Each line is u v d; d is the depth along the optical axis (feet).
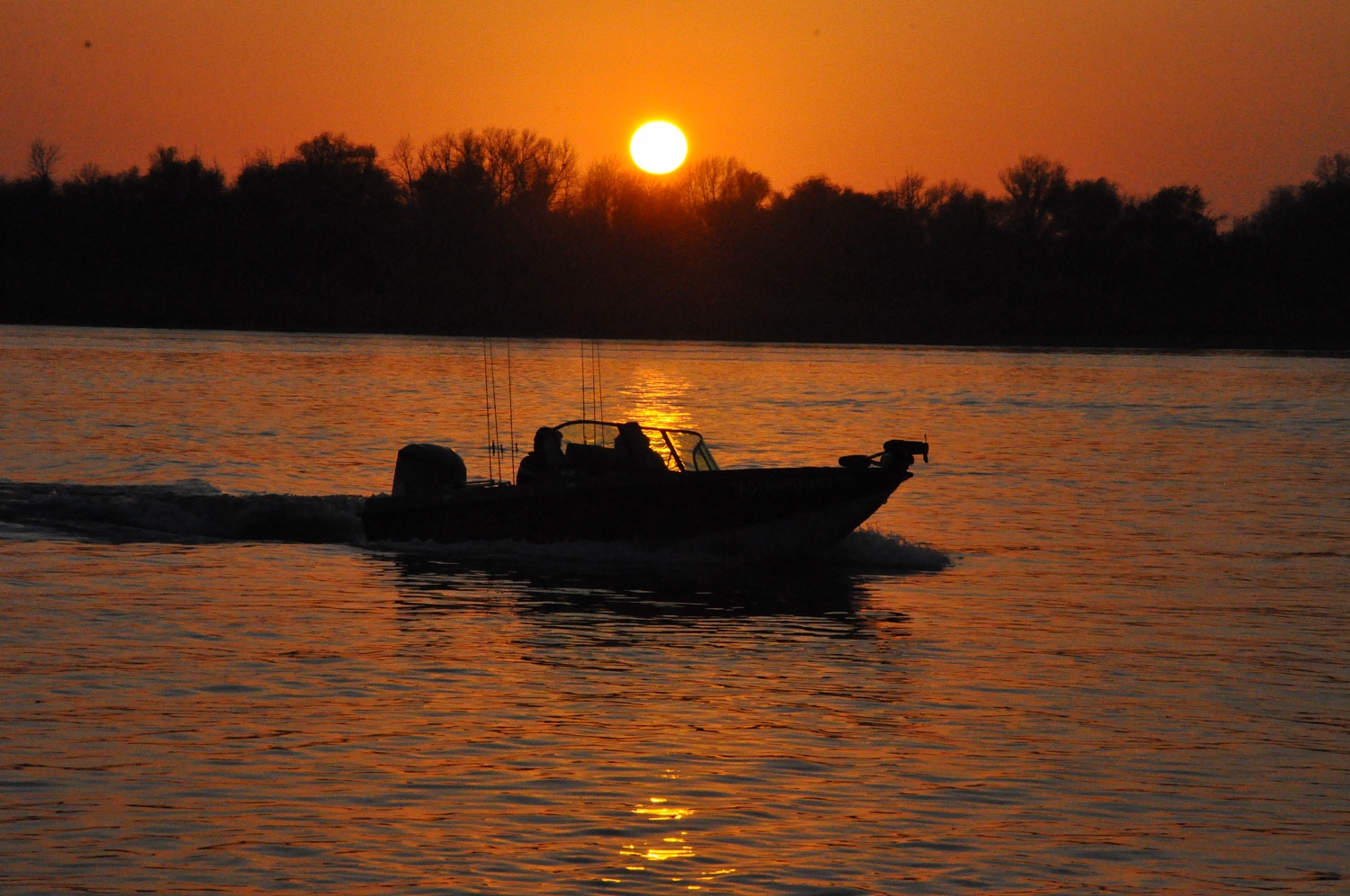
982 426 530.27
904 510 314.96
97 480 330.34
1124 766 139.54
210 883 109.70
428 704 154.40
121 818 121.29
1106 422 558.56
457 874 112.06
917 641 188.85
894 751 142.31
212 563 232.12
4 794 125.70
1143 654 183.21
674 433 252.21
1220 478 383.65
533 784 130.72
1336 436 508.94
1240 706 160.04
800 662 176.35
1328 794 132.67
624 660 175.32
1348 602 217.36
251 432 444.55
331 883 110.11
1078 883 113.29
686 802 127.34
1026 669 174.91
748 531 239.50
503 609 202.59
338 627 189.16
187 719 147.43
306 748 139.23
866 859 116.26
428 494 246.27
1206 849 119.96
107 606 197.98
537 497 241.55
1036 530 288.30
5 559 231.30
